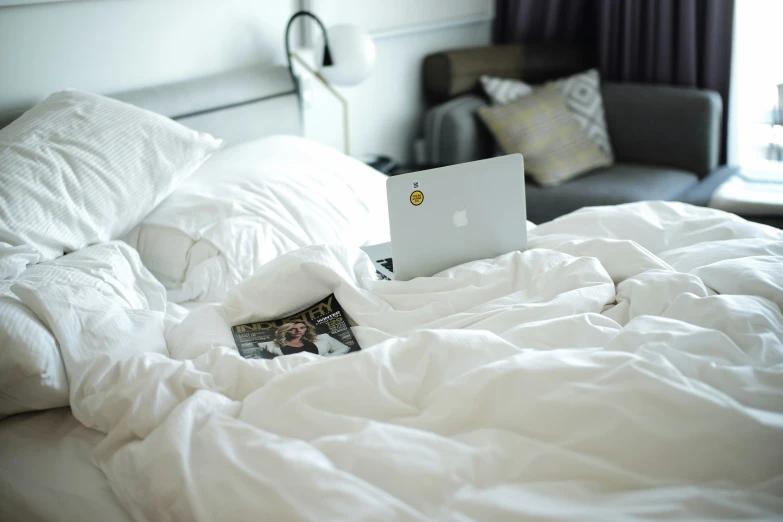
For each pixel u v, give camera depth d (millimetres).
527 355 1240
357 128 3357
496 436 1149
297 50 2959
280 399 1257
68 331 1448
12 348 1375
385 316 1563
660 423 1080
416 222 1701
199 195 2043
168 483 1126
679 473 1061
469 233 1754
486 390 1184
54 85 2201
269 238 1990
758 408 1133
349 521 985
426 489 1055
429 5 3580
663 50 3535
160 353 1520
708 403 1072
